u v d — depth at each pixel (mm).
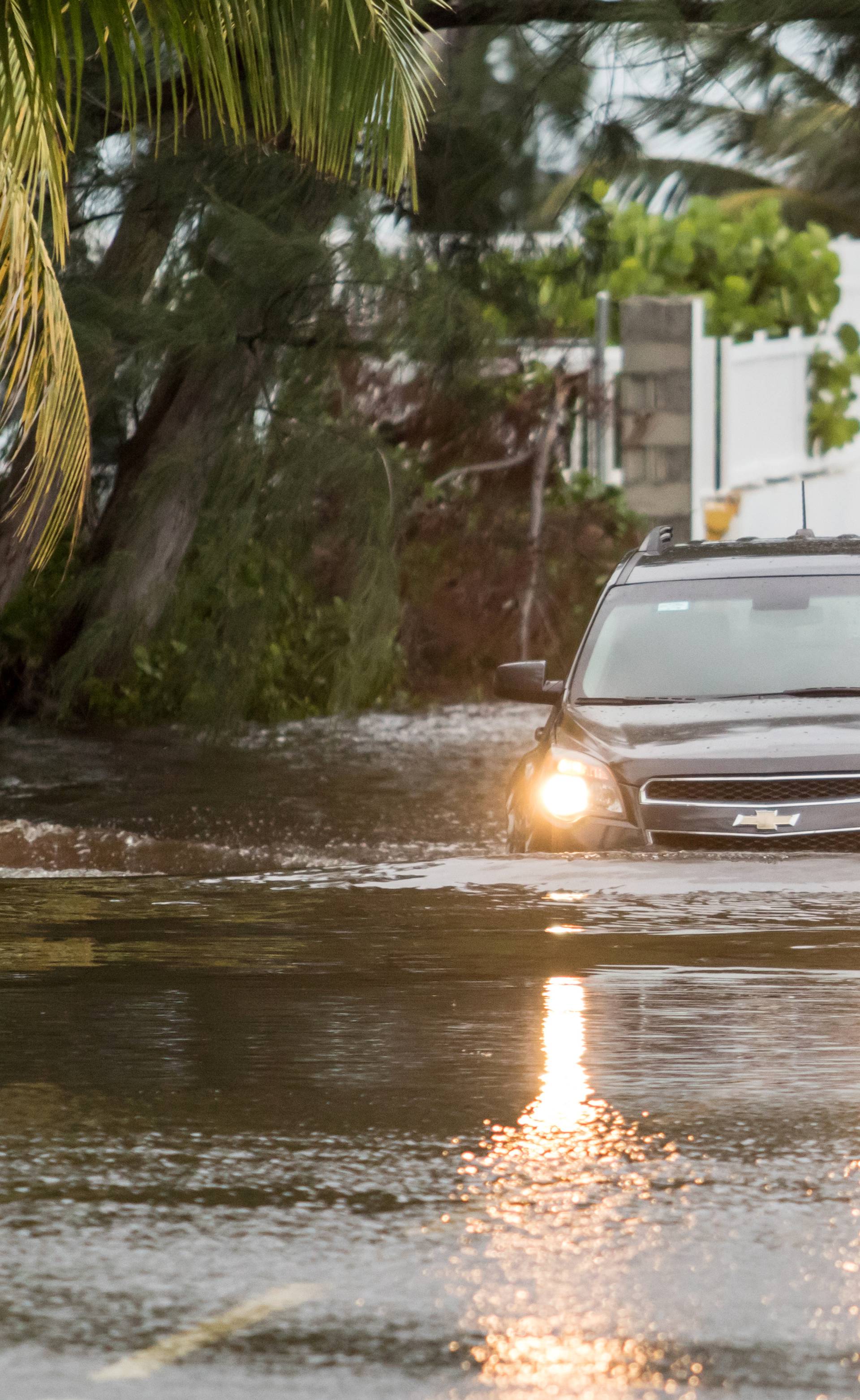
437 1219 12109
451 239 42031
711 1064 15914
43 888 26328
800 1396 9414
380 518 40750
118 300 38281
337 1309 10547
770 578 27891
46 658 46812
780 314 75875
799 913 22344
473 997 18547
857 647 26844
